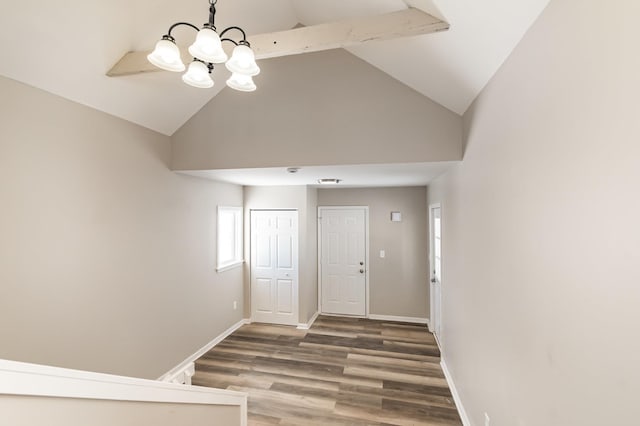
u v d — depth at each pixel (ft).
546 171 3.84
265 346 13.11
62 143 6.94
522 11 4.10
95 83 7.17
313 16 9.25
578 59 3.15
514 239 4.85
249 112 9.99
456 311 9.20
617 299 2.63
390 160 8.99
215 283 13.44
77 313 7.31
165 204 10.36
